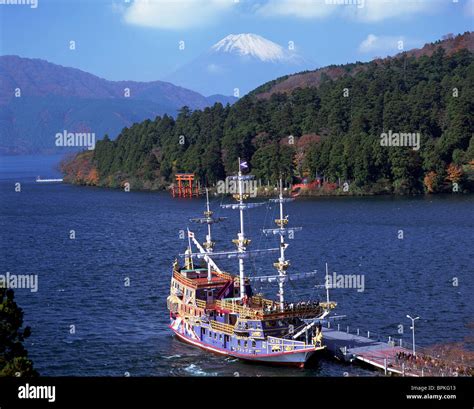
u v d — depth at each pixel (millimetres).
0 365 81750
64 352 121812
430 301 148125
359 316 138250
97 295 162250
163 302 155250
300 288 163875
